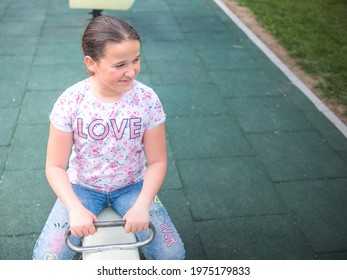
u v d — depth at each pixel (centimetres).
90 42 136
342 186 285
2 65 434
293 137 339
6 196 259
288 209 262
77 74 425
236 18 620
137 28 561
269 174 294
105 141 156
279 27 592
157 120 161
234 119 360
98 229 157
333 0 734
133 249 154
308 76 451
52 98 377
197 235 240
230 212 258
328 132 348
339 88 425
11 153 299
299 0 725
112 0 460
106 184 167
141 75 432
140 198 154
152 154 165
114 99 152
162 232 166
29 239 230
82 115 153
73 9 615
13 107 359
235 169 297
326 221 254
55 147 158
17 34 517
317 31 586
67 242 142
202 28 575
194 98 392
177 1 688
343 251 234
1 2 637
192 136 332
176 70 447
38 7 621
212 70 452
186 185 279
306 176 293
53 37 514
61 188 153
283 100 396
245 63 473
